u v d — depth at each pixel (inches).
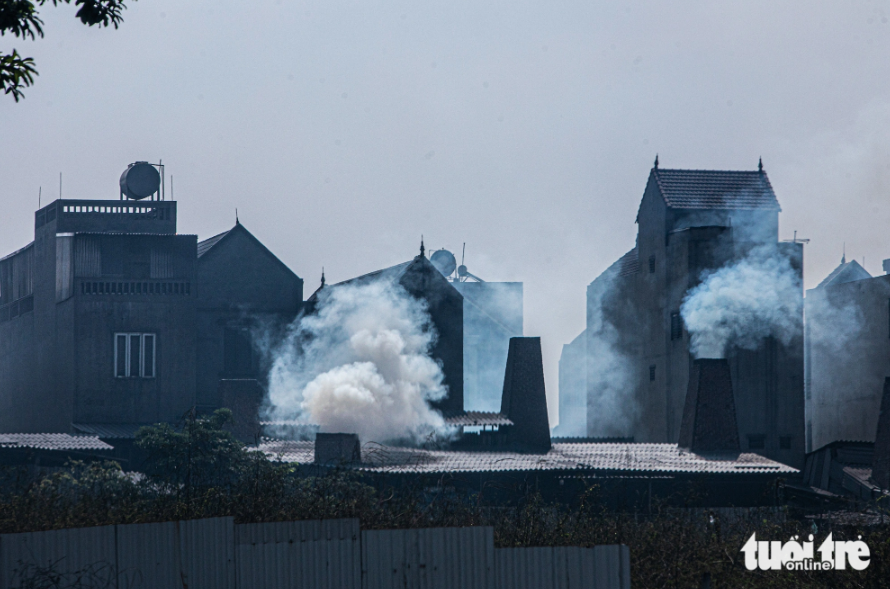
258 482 1662.2
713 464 3671.3
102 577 1204.5
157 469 2716.5
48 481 1722.4
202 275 4840.1
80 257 4507.9
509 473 3284.9
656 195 4832.7
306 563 1278.3
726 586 1534.2
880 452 3902.6
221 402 4023.1
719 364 4097.0
